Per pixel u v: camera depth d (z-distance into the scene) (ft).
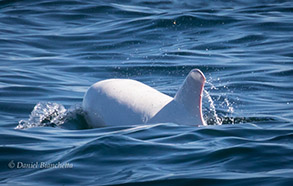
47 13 215.51
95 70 142.10
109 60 152.87
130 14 215.51
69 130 83.35
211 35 179.22
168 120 78.95
